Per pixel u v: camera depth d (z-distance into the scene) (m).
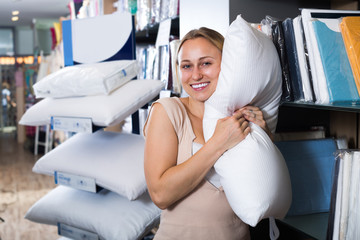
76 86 2.00
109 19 2.33
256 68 1.25
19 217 3.82
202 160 1.26
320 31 1.37
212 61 1.36
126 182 1.91
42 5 7.43
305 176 1.73
